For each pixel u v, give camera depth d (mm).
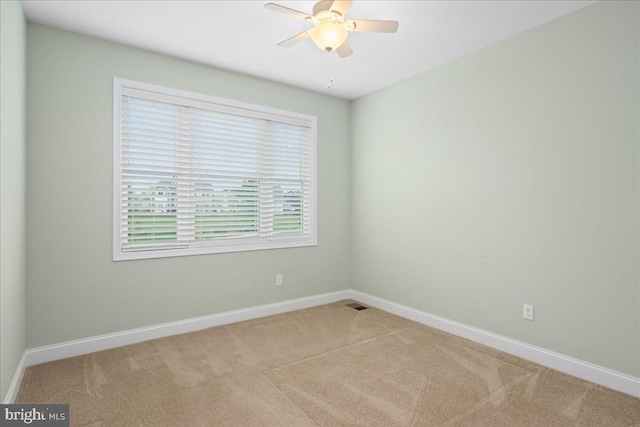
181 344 2961
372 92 4129
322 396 2145
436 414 1959
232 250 3537
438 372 2465
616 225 2234
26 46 2494
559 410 1999
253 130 3705
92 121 2791
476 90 3033
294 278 3998
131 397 2119
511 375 2420
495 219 2902
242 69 3455
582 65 2375
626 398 2125
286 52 3076
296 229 4055
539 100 2605
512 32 2707
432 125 3432
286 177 3975
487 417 1932
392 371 2480
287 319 3645
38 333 2582
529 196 2674
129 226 2998
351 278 4453
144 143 3066
